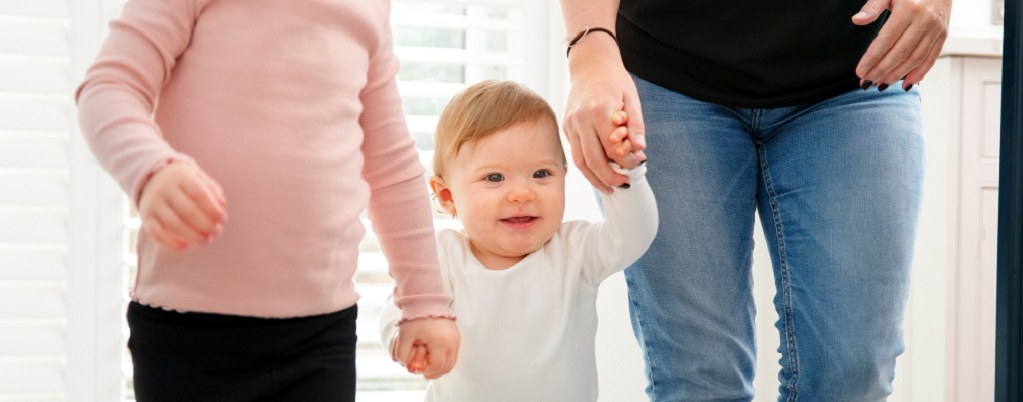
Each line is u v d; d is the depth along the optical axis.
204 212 0.84
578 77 1.26
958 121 1.85
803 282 1.35
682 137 1.34
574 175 2.02
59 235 1.79
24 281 1.79
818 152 1.33
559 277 1.37
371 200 1.20
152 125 0.92
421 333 1.19
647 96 1.36
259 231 1.00
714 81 1.33
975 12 2.16
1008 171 1.23
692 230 1.34
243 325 1.01
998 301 1.25
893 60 1.25
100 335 1.83
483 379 1.34
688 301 1.35
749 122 1.36
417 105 2.08
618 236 1.32
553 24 2.04
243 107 1.00
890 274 1.31
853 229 1.31
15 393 1.79
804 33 1.30
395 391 2.04
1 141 1.75
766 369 2.11
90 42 1.78
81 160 1.79
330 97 1.04
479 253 1.40
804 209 1.34
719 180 1.34
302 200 1.02
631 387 2.04
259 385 1.03
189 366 1.01
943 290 1.86
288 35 1.03
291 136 1.02
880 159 1.31
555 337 1.35
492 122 1.36
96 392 1.83
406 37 2.11
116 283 1.83
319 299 1.05
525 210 1.34
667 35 1.34
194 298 1.00
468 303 1.35
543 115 1.40
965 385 1.87
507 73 2.10
